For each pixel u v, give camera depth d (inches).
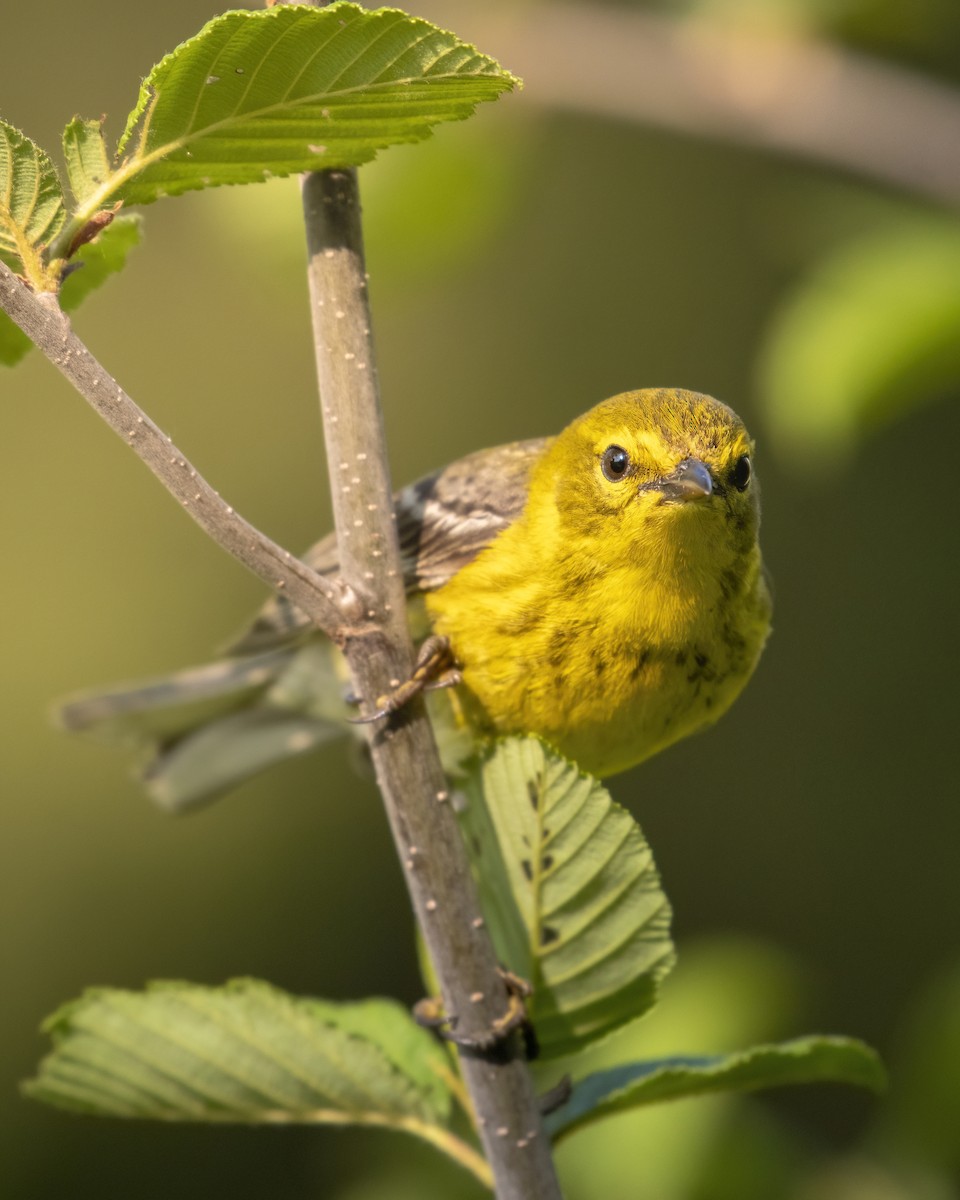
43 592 828.0
